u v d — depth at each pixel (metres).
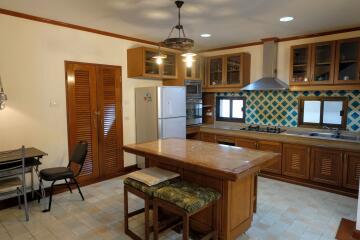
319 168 3.82
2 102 3.09
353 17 3.32
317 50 3.96
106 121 4.34
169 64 4.94
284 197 3.52
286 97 4.68
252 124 5.18
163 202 2.17
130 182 2.45
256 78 4.95
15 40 3.25
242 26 3.78
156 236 2.30
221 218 2.31
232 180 1.91
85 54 3.97
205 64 5.43
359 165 3.47
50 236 2.56
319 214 3.03
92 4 2.89
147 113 4.56
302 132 4.37
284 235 2.58
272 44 4.47
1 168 2.84
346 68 3.76
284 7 2.95
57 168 3.35
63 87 3.76
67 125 3.83
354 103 3.96
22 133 3.38
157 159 2.53
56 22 3.57
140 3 2.84
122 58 4.50
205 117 5.87
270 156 2.44
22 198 3.45
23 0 2.78
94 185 3.95
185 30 4.00
